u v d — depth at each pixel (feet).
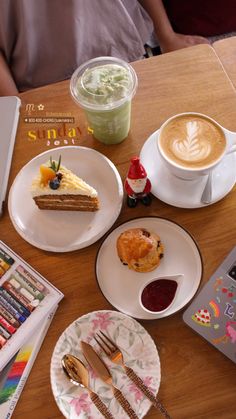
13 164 3.00
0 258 2.63
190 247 2.59
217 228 2.65
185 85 3.10
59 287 2.59
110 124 2.74
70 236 2.72
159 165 2.84
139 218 2.67
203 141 2.64
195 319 2.36
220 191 2.69
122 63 2.79
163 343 2.38
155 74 3.16
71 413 2.22
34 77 4.12
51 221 2.78
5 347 2.39
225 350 2.27
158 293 2.47
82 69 2.81
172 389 2.28
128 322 2.38
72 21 3.69
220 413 2.21
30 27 3.70
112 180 2.81
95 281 2.58
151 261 2.52
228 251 2.57
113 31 3.95
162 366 2.34
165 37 4.48
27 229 2.76
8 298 2.51
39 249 2.71
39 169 2.86
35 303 2.49
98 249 2.64
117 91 2.63
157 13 4.36
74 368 2.31
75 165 2.90
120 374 2.31
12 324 2.44
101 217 2.76
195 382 2.28
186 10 4.66
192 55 3.18
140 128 3.01
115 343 2.36
